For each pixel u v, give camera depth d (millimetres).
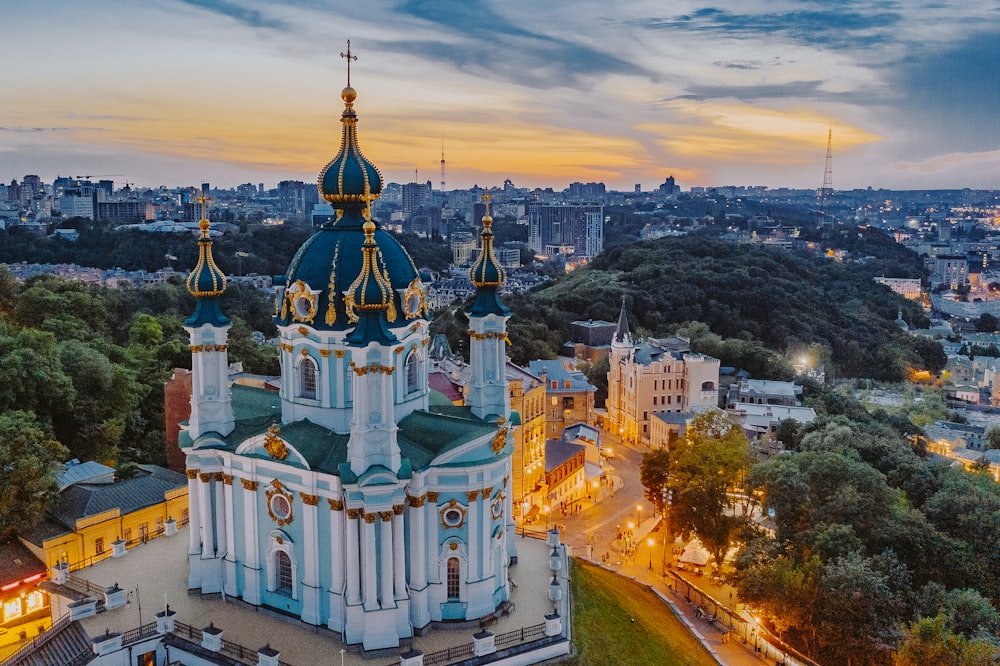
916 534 89688
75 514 76312
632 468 139875
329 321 59375
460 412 69500
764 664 71000
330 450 58469
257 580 62062
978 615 76250
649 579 91812
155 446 111188
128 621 60219
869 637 74375
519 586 68812
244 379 103438
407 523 59094
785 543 87938
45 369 96250
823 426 131375
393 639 57094
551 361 160625
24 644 68312
